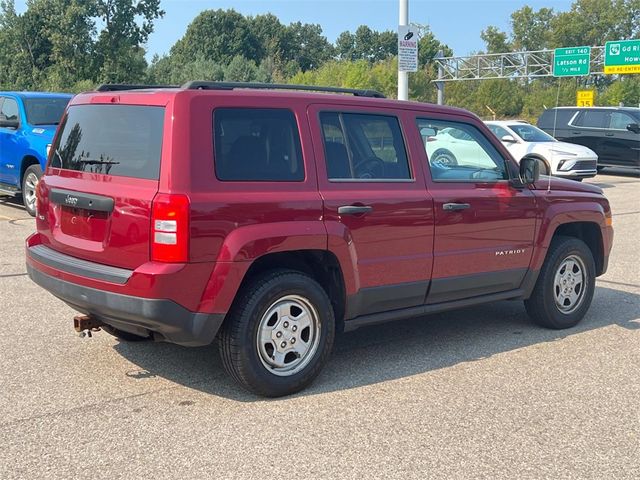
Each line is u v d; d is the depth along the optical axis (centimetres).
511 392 472
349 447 386
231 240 421
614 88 5209
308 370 464
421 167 525
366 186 489
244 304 435
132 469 358
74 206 455
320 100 480
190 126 418
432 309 538
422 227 513
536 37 5241
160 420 418
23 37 4881
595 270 652
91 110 477
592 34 5541
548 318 615
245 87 467
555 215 600
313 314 465
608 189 1873
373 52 11712
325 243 460
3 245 928
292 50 10688
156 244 407
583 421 427
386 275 499
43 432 399
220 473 355
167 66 6662
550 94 3994
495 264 566
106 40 4884
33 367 503
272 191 443
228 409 436
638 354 558
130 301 411
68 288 450
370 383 485
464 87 5225
